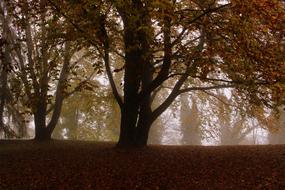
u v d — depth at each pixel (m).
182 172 13.88
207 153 17.73
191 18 14.16
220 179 12.80
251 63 14.12
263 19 13.26
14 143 23.12
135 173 13.91
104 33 15.04
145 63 16.33
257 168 13.86
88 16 14.05
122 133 18.42
